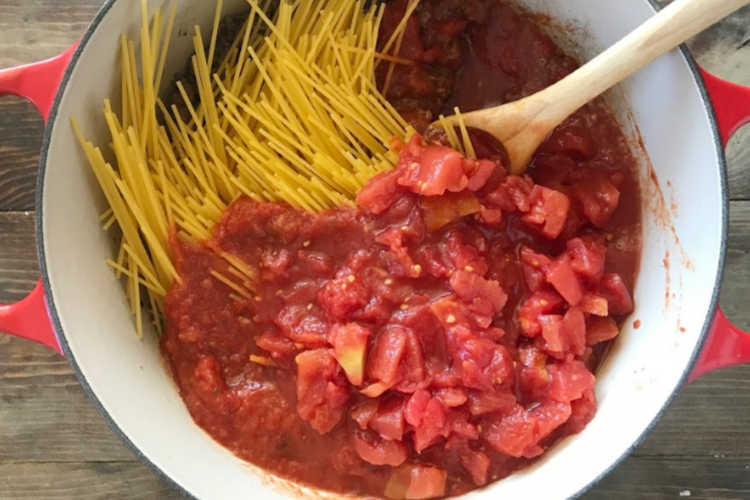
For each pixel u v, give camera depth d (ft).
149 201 1.40
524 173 1.50
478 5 1.49
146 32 1.35
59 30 1.61
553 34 1.50
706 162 1.33
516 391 1.41
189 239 1.42
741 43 1.59
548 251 1.47
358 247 1.42
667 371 1.37
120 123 1.42
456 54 1.52
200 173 1.42
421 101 1.53
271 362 1.44
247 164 1.43
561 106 1.38
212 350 1.46
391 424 1.37
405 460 1.42
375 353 1.39
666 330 1.41
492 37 1.52
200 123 1.43
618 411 1.41
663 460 1.60
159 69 1.41
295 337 1.41
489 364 1.37
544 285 1.43
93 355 1.32
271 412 1.43
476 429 1.39
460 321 1.38
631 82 1.43
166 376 1.47
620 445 1.34
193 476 1.34
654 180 1.45
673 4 1.25
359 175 1.42
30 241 1.62
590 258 1.43
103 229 1.42
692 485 1.60
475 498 1.41
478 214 1.42
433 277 1.40
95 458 1.61
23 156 1.62
